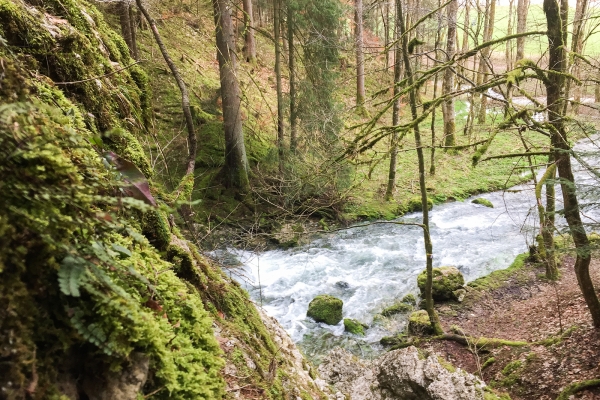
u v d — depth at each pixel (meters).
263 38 21.56
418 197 14.83
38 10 2.48
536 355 6.93
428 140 17.92
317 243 12.35
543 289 9.27
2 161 1.05
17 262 1.03
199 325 1.81
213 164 13.41
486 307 9.05
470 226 13.13
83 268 1.12
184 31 18.44
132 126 3.13
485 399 4.48
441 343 8.06
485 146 4.85
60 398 1.04
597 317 6.93
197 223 9.46
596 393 5.61
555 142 5.84
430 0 17.14
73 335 1.13
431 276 8.16
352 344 8.46
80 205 1.22
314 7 12.23
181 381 1.46
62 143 1.32
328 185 11.14
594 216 10.79
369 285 10.36
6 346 0.96
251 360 2.27
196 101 15.45
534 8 21.64
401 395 4.89
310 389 2.90
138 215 2.16
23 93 1.43
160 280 1.80
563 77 5.84
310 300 9.83
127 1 9.75
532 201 14.30
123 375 1.22
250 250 11.08
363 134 5.73
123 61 3.71
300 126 12.43
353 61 19.47
